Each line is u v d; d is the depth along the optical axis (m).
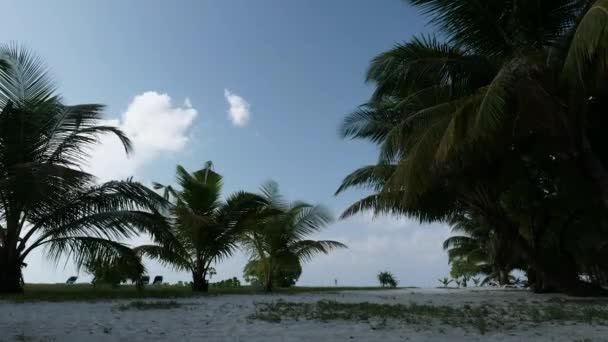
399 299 11.77
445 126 8.90
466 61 10.13
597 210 12.71
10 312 6.88
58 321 5.96
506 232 13.62
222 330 5.46
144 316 6.77
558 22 9.99
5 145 11.13
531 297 13.02
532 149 11.51
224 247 15.06
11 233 10.88
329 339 4.84
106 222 11.03
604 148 11.16
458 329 5.60
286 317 6.83
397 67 10.57
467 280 38.12
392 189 9.83
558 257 13.64
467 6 9.98
